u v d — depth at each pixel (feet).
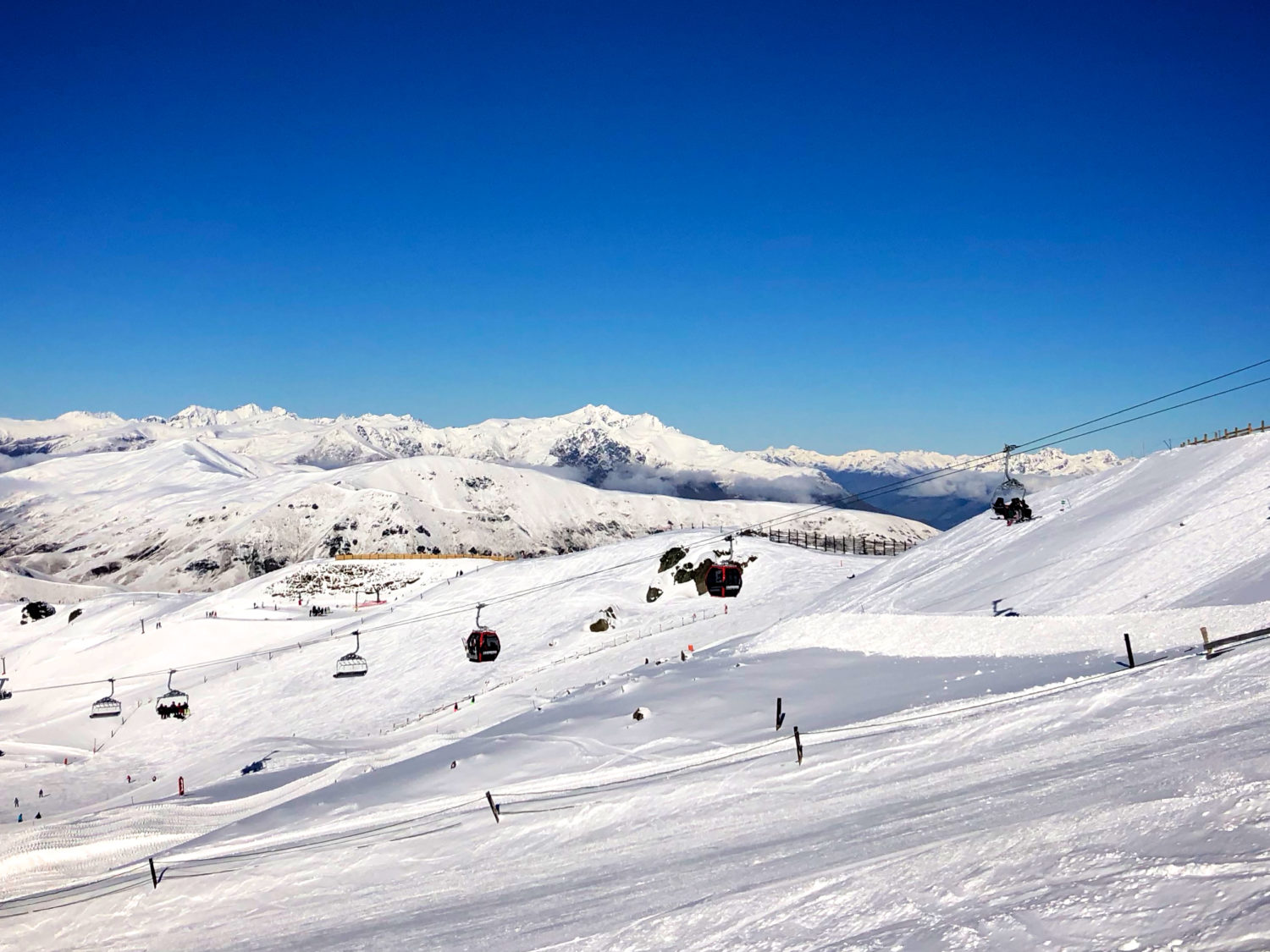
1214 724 72.13
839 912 49.39
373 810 121.70
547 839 97.81
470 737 163.73
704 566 323.78
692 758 114.01
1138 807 51.37
